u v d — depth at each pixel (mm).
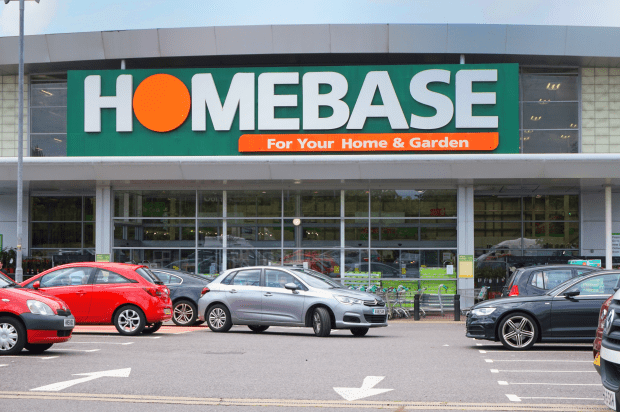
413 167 24062
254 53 25406
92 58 25891
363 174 24359
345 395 8133
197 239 26719
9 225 28500
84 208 28625
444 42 24922
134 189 27016
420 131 24859
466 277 25391
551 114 26078
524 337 12906
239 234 26625
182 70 25594
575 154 23328
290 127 25219
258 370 10055
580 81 26109
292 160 24188
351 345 13680
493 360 11336
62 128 27484
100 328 17750
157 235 26828
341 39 25141
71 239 28516
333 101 25109
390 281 25859
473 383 9016
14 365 10438
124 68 25969
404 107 24953
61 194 28641
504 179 24281
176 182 25703
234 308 16422
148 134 25625
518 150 24594
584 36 24609
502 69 24719
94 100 25750
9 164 24734
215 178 24953
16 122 27562
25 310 11477
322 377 9438
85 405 7504
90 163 24719
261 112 25312
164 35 25500
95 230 28375
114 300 15211
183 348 12891
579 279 13125
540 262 25766
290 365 10609
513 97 24672
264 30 25266
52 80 27641
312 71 25234
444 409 7375
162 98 25562
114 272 15469
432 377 9492
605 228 26328
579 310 12766
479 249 27125
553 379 9367
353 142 24969
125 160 24656
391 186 26016
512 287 15391
